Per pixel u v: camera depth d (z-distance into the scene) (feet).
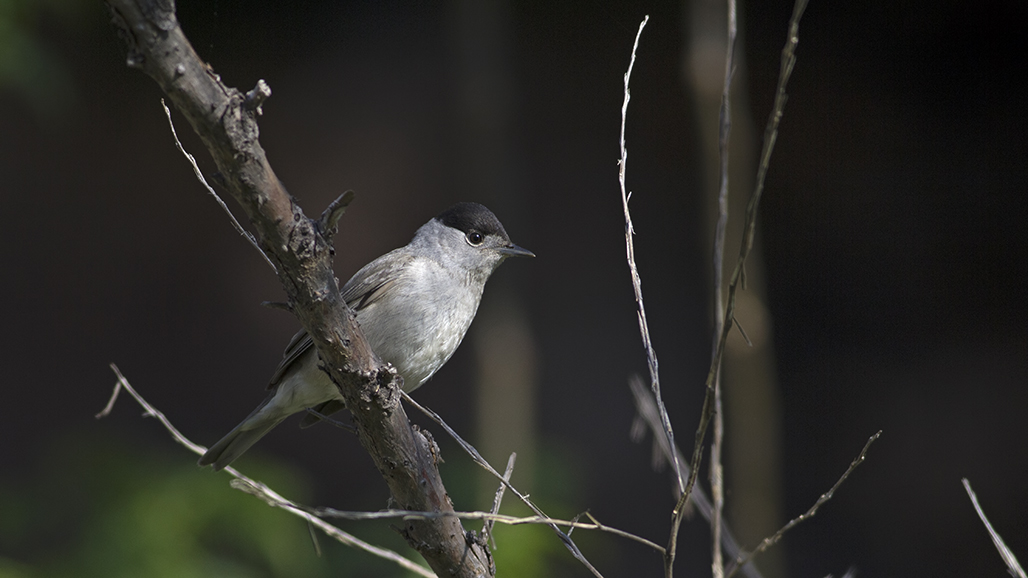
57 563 21.16
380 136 48.60
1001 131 44.45
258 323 47.32
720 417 9.01
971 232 44.60
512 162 31.55
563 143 48.91
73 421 44.37
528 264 47.44
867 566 37.09
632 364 45.68
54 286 47.09
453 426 43.47
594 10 48.83
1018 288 43.34
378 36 49.98
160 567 20.74
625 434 43.39
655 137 49.06
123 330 46.83
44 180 47.73
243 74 48.65
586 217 48.49
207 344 46.91
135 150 48.83
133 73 48.44
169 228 48.49
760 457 20.08
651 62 48.88
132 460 23.72
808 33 46.01
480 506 23.86
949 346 43.11
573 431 43.70
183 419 44.62
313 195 47.47
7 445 42.73
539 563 20.90
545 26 49.03
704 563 37.78
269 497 10.74
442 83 49.34
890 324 44.16
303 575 22.38
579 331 46.68
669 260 48.06
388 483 11.00
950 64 44.83
